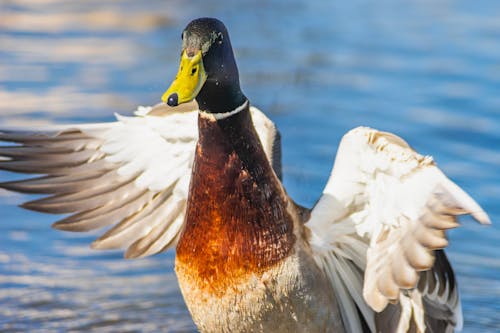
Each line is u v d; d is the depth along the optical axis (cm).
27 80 1819
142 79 1847
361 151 751
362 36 2175
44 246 1245
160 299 1129
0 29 2152
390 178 741
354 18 2328
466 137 1609
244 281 768
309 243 800
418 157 715
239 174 766
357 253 811
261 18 2302
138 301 1123
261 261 766
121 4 2408
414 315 800
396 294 689
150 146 904
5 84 1791
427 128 1647
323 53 2048
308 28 2233
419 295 791
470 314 1112
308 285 782
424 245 670
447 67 1969
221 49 746
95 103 1703
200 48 739
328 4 2461
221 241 767
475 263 1230
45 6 2358
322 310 797
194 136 886
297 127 1650
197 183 775
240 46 2080
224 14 2339
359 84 1864
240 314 778
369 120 1683
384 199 750
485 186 1428
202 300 783
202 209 773
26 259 1212
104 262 1216
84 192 913
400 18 2333
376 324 828
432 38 2164
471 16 2345
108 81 1830
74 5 2380
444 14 2367
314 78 1889
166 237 927
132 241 930
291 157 1520
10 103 1683
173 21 2264
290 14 2344
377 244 748
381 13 2378
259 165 773
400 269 684
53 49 2027
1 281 1157
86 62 1950
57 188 904
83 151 908
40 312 1090
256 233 767
